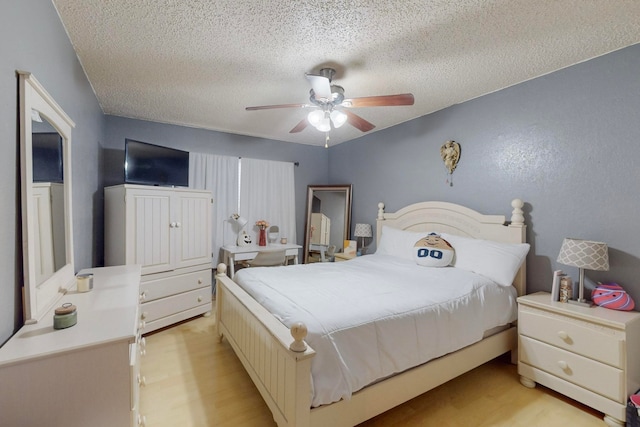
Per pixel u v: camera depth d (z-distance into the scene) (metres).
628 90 1.93
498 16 1.61
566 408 1.84
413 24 1.69
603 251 1.87
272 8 1.56
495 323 2.08
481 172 2.78
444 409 1.81
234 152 4.17
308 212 4.79
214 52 2.01
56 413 0.94
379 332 1.53
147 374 2.14
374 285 2.11
